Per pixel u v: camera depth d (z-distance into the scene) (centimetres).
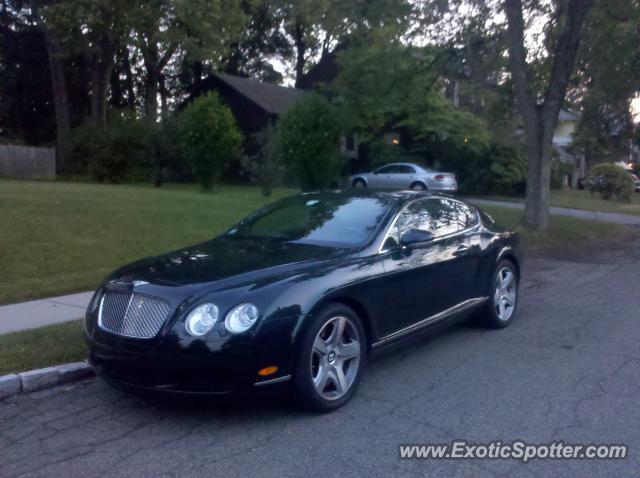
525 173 2980
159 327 481
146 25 2289
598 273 1179
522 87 1551
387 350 595
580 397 555
